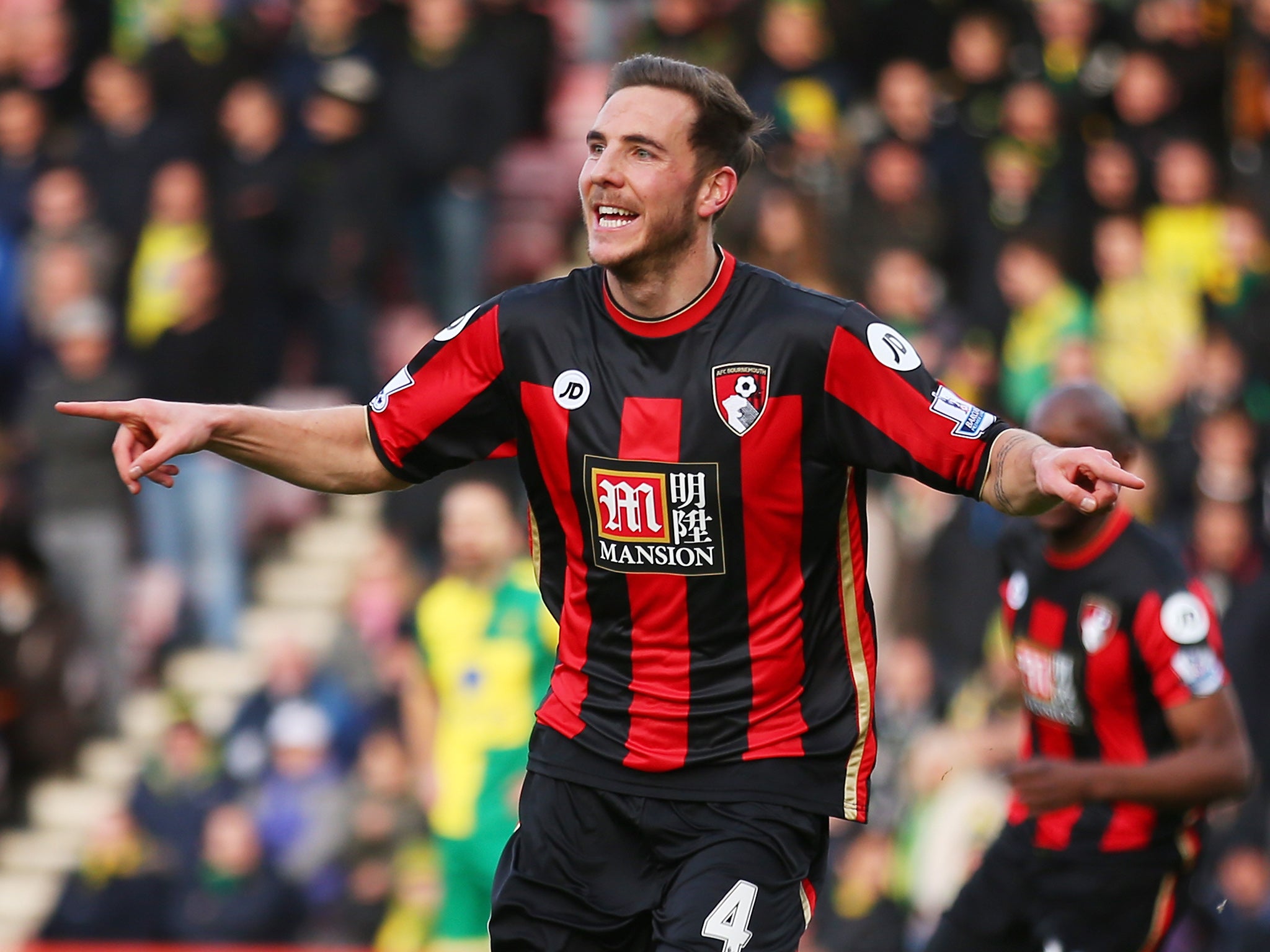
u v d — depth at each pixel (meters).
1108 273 31.31
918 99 32.50
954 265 32.00
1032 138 32.38
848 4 34.72
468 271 33.31
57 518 30.67
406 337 32.91
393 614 28.91
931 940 17.03
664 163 11.28
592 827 11.97
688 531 11.45
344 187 32.34
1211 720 15.37
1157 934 16.16
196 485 31.53
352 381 32.28
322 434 12.05
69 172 32.88
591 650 11.90
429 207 33.22
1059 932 16.20
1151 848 15.93
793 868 11.66
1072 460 10.30
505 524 24.44
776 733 11.69
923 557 27.11
